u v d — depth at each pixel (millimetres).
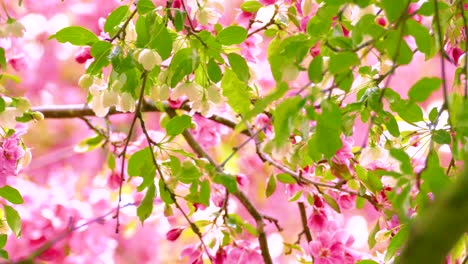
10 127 3719
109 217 4227
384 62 3611
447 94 3363
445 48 3678
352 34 3402
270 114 3787
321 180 3885
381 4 3414
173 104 3914
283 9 3754
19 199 3760
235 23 3855
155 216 4008
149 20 3521
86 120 4070
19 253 4199
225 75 3604
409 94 3352
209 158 3930
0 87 3764
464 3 3527
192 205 3898
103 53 3551
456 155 3445
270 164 3836
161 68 3672
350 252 3885
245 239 4012
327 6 3441
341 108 3549
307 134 3369
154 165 3656
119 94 3564
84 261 4258
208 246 3908
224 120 3971
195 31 3605
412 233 3059
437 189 3375
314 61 3377
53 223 4230
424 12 3441
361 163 3623
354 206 3881
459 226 3043
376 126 3615
